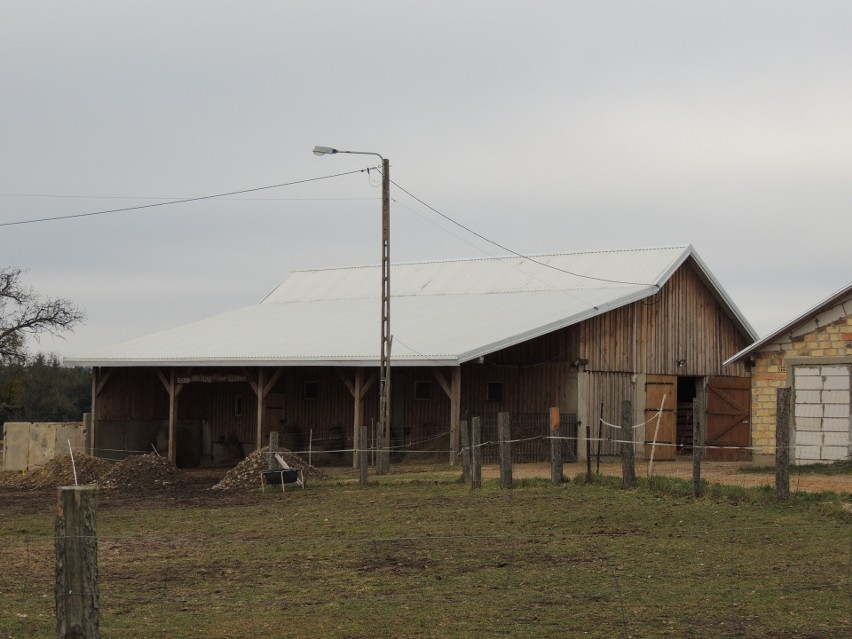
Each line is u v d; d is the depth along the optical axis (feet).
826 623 36.47
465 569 46.62
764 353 93.61
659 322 117.70
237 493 84.89
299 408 127.34
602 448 109.70
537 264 132.26
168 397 137.69
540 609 39.14
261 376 117.39
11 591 44.32
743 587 41.81
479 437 75.72
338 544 53.88
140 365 125.80
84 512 27.68
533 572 45.57
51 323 217.36
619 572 45.06
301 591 43.09
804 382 91.15
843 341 89.35
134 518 68.80
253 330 133.80
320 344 116.37
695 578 43.60
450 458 101.86
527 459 105.81
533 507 64.34
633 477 69.51
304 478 87.35
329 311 138.51
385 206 98.63
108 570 48.29
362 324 124.77
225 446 135.33
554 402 109.29
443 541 53.72
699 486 64.59
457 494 72.74
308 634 36.22
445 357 100.01
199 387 138.31
